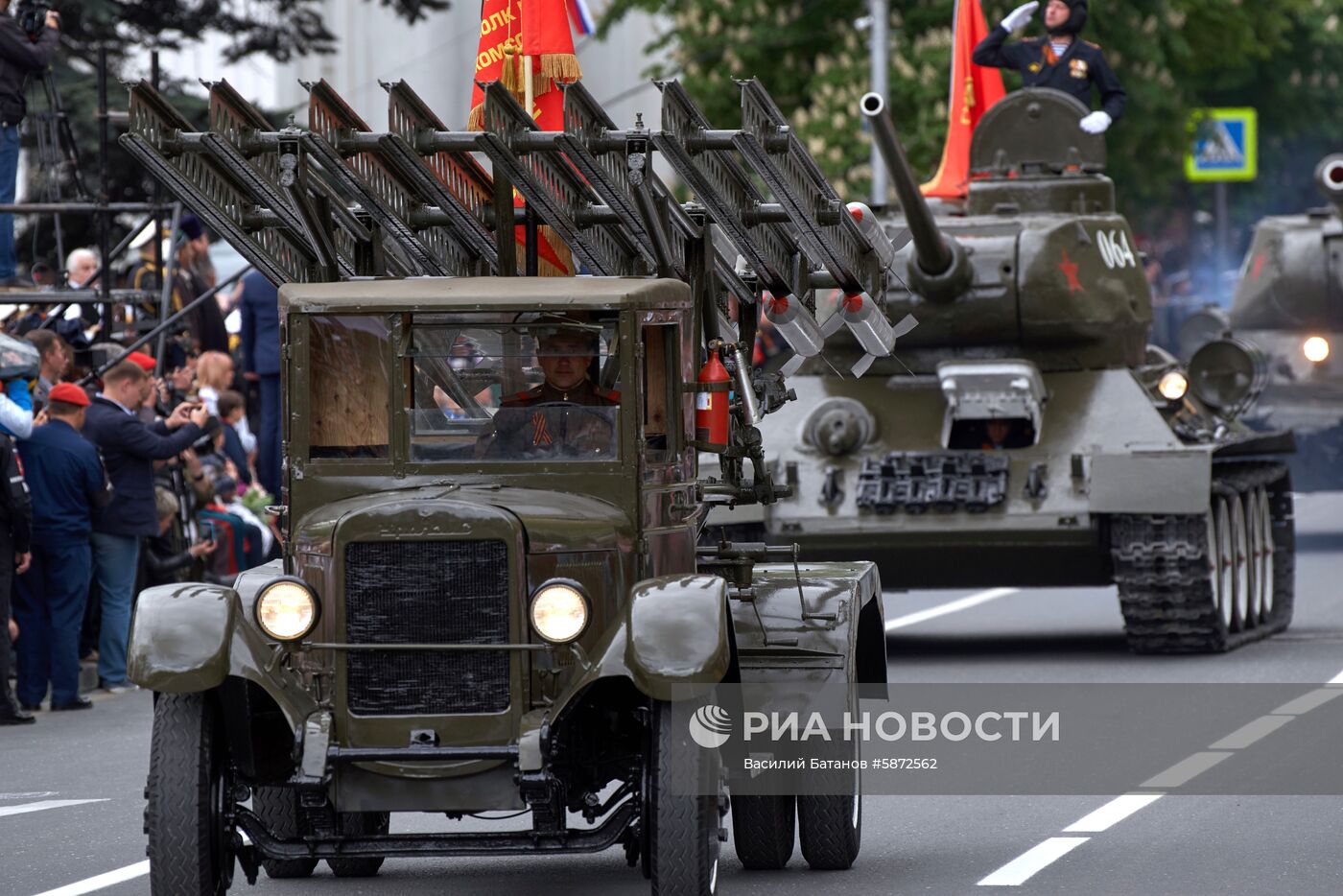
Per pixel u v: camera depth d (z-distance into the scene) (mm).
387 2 116188
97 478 58438
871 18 120438
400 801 30906
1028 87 75875
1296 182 176250
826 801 36156
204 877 30219
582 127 33781
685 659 29672
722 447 35344
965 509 64812
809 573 37406
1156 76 128750
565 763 31719
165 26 111875
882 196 121688
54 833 41312
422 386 32844
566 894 35312
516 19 44219
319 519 31969
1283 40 139125
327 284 33188
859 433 67188
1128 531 64250
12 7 67875
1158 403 69875
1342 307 101312
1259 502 72750
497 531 30891
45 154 69188
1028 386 66250
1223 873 35969
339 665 30984
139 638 30500
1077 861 37125
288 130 34281
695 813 29938
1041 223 70812
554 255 40125
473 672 30953
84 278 74812
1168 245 184875
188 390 71188
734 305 40938
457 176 37094
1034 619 76562
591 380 32969
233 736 31875
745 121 34750
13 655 63250
